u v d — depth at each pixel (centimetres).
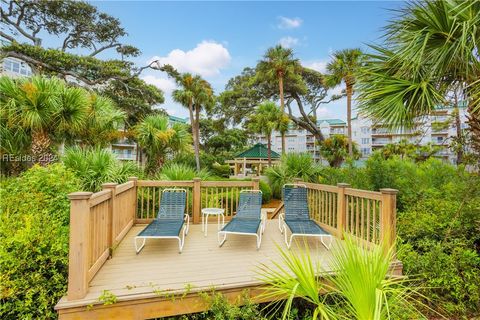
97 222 282
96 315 221
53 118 598
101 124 754
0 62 1046
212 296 248
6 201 307
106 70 1453
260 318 244
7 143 569
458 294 302
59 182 343
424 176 569
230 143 3020
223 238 428
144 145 882
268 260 328
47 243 262
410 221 412
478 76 307
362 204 364
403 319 225
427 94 322
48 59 1283
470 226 368
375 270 173
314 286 185
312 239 421
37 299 246
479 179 415
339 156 1895
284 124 1517
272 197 1091
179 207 442
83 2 1463
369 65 376
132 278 268
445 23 297
